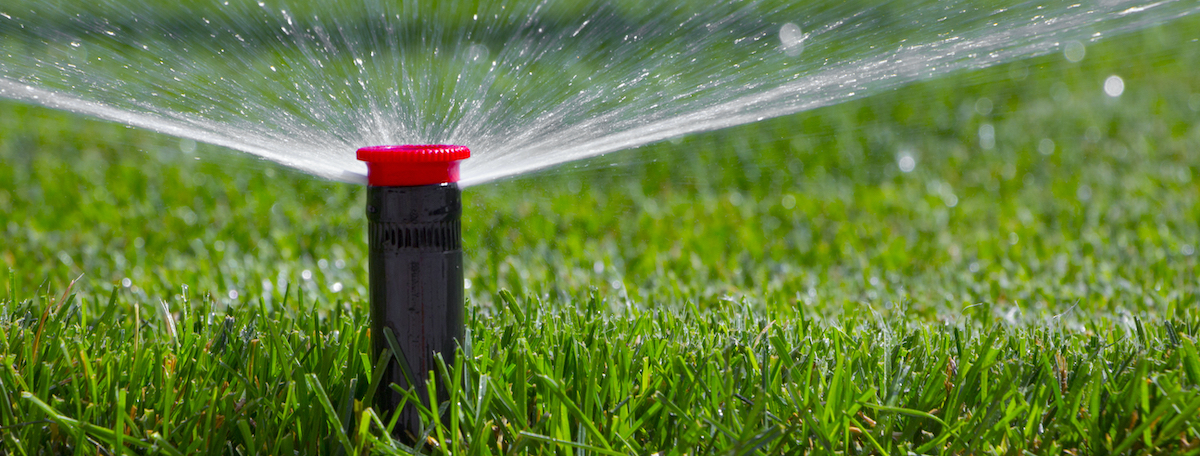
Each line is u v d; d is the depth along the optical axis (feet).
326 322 2.70
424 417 2.37
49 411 2.35
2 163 4.69
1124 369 2.51
